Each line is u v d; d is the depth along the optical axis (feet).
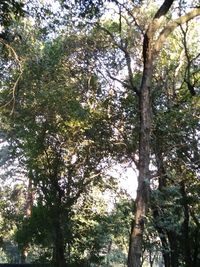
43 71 75.87
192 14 55.06
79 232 90.74
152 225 59.62
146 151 50.39
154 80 75.20
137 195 48.93
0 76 75.00
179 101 71.00
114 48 78.07
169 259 77.41
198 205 76.84
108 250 105.81
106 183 87.76
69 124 80.18
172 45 80.18
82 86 80.28
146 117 51.47
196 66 78.89
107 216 89.97
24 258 110.32
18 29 64.39
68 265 89.71
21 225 97.19
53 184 87.81
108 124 79.66
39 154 86.43
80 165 87.15
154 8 69.51
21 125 84.07
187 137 69.15
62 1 59.88
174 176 67.67
